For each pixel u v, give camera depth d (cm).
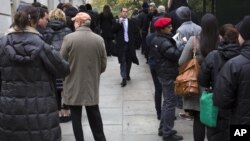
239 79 424
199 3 1138
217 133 516
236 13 908
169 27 690
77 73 647
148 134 759
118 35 1180
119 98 1044
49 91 473
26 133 462
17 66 460
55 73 473
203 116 521
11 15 1165
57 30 771
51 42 755
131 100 1021
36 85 464
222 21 908
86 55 645
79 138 661
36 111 462
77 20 656
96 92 659
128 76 1254
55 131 473
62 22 778
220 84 435
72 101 649
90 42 647
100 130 668
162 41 678
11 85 464
